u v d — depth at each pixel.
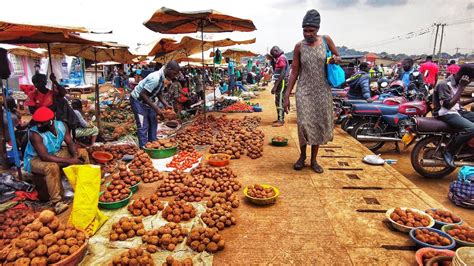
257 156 5.68
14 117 6.74
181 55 12.05
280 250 2.85
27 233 2.59
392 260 2.68
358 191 4.14
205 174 4.65
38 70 12.39
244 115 10.84
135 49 9.88
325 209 3.63
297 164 5.02
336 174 4.79
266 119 9.93
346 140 6.88
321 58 4.51
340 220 3.37
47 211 2.73
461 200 4.42
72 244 2.61
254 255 2.78
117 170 5.23
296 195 4.02
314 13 4.43
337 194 4.05
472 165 5.26
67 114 5.69
